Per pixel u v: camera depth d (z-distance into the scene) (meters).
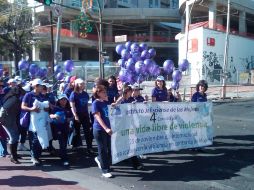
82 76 32.72
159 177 8.23
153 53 14.52
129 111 8.56
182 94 28.22
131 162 9.26
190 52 45.47
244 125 15.74
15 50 37.72
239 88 35.50
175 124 9.55
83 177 8.26
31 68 17.00
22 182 7.85
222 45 45.19
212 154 10.21
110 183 7.83
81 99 10.16
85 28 45.38
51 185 7.65
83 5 42.72
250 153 10.33
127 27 74.88
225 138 12.52
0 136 9.77
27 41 43.91
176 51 73.69
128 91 9.16
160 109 9.19
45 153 10.53
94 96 8.35
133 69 13.08
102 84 8.21
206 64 43.34
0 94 10.53
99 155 8.25
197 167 8.97
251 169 8.78
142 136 8.84
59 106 10.12
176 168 8.89
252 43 50.44
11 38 41.41
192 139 9.95
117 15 70.88
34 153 9.27
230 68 46.22
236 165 9.12
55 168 9.02
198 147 10.22
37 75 17.06
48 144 9.30
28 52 44.50
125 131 8.48
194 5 50.53
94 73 33.25
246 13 59.06
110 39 71.00
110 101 10.00
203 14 59.44
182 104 9.66
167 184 7.76
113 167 8.99
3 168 8.99
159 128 9.19
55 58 25.66
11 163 9.45
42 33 54.44
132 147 8.65
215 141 11.98
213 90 33.94
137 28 75.50
